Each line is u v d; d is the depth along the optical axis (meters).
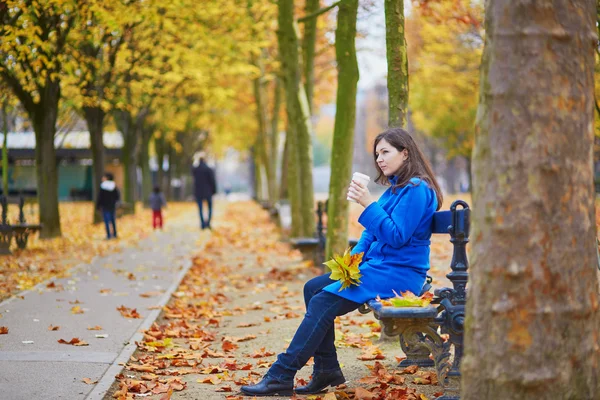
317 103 31.81
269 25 18.14
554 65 2.96
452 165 63.44
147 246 16.92
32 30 11.84
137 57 18.64
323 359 4.84
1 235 14.29
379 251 4.71
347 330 7.16
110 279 10.85
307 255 13.31
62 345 6.09
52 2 12.09
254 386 4.71
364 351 6.21
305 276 11.61
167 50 18.09
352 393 4.79
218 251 15.96
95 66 17.92
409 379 5.18
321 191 89.50
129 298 8.97
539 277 2.97
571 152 2.98
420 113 35.41
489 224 3.03
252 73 22.25
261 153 28.14
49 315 7.58
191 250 15.84
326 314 4.62
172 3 13.82
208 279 11.52
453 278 4.56
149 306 8.34
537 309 2.98
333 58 25.33
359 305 4.67
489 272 3.03
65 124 27.44
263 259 14.47
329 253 8.97
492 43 3.03
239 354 6.23
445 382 4.57
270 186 27.88
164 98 25.48
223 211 37.75
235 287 10.70
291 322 7.73
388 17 6.66
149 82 19.72
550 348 2.98
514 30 2.97
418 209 4.56
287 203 24.39
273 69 24.56
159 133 41.34
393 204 4.67
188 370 5.55
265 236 20.39
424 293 4.61
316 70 27.05
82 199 51.31
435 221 4.73
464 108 28.75
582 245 3.02
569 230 2.99
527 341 2.99
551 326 2.98
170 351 6.28
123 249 16.09
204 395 4.83
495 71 3.01
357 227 22.94
